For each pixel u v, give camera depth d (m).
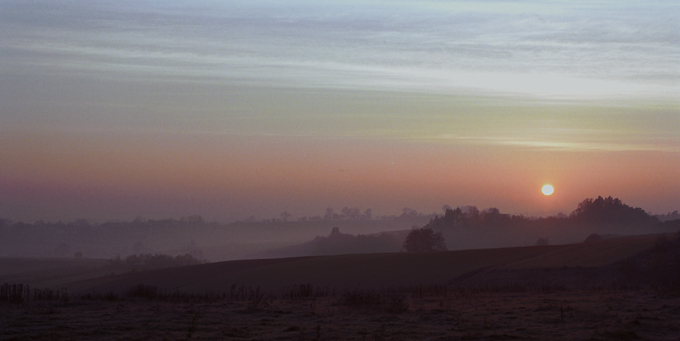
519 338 14.33
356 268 76.38
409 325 16.95
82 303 24.09
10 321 16.95
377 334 14.96
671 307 20.34
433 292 32.81
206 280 77.12
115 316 18.97
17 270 148.75
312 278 71.56
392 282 65.62
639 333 15.08
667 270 53.16
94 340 13.92
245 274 78.75
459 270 69.62
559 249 76.81
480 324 16.97
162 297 28.20
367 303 22.55
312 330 15.80
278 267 82.38
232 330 15.48
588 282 54.84
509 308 21.55
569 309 20.34
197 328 16.22
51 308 21.14
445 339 14.26
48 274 134.00
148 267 141.25
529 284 56.59
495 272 64.31
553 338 14.33
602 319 17.66
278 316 19.56
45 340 13.59
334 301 25.98
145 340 13.96
